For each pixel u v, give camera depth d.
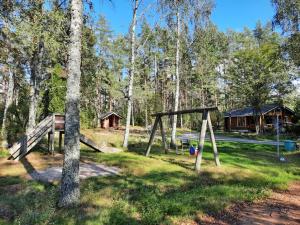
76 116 7.27
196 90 53.47
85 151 17.67
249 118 43.84
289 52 23.73
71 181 7.01
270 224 5.98
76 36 7.41
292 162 14.71
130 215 6.15
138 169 11.69
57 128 16.06
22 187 8.68
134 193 7.95
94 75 30.55
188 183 9.38
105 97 61.41
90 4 8.93
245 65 34.88
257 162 14.31
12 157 13.71
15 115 22.39
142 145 21.42
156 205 6.55
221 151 18.77
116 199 7.25
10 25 13.85
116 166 12.59
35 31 14.20
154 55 45.53
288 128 35.34
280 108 39.69
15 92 31.41
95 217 5.89
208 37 20.59
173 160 14.41
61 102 23.88
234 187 8.84
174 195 7.72
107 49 42.50
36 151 16.66
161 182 9.37
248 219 6.26
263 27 38.34
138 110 57.16
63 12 13.20
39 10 14.10
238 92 37.81
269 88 34.47
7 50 16.52
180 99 55.03
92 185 8.69
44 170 11.43
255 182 9.72
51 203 6.77
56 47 15.29
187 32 19.56
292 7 20.58
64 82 24.14
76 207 6.74
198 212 6.51
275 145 22.95
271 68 33.00
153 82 56.25
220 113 50.03
